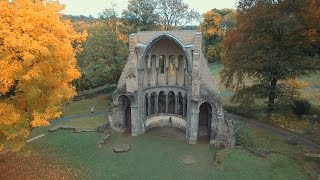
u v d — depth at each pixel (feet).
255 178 100.58
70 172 106.42
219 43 355.15
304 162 109.81
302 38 139.54
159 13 238.07
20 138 77.61
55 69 80.59
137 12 204.23
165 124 157.58
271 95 159.12
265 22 144.36
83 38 90.58
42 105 79.97
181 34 137.49
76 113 176.04
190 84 131.13
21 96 78.48
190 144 134.51
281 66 140.26
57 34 80.07
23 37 68.28
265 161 111.24
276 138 135.33
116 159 118.62
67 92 86.43
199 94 131.03
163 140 139.54
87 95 216.13
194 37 128.26
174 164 114.83
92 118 165.89
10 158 112.27
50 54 72.90
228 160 112.88
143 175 106.52
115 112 148.36
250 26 148.25
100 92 226.38
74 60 90.58
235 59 155.94
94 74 187.83
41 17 73.15
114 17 207.92
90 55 189.47
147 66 146.72
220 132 131.44
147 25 207.10
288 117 157.69
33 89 71.20
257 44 150.51
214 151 126.62
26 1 76.33
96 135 140.46
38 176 101.71
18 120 74.43
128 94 138.92
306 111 160.97
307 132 139.54
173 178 104.27
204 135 145.07
